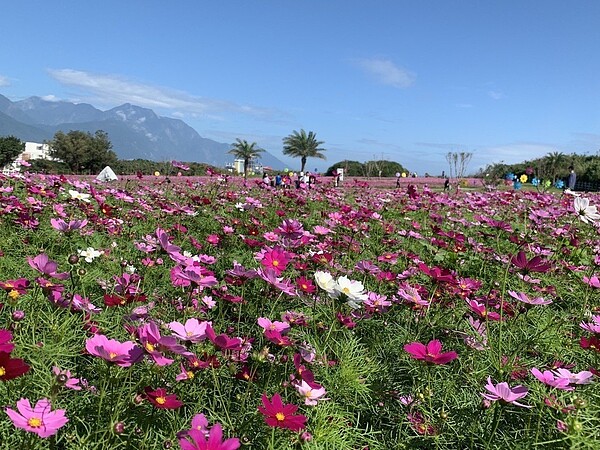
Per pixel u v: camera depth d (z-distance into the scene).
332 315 3.02
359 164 64.56
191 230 6.08
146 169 52.44
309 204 9.91
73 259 2.37
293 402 2.14
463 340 2.93
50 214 5.17
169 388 2.07
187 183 12.83
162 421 1.95
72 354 2.12
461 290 3.36
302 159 63.47
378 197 11.38
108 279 3.27
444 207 9.89
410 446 2.14
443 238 6.21
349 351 2.61
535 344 2.97
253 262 4.34
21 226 4.52
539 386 2.31
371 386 2.50
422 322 3.17
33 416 1.43
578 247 5.73
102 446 1.66
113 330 2.51
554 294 3.98
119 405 1.76
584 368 2.79
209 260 3.31
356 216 5.91
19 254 3.85
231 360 2.18
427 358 2.07
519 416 2.29
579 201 3.39
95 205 6.78
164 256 3.90
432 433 2.14
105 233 5.08
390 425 2.33
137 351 1.64
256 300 3.38
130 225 5.40
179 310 2.88
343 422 2.12
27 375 1.90
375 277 3.96
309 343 2.55
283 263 2.75
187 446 1.39
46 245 4.37
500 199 11.02
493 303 3.32
